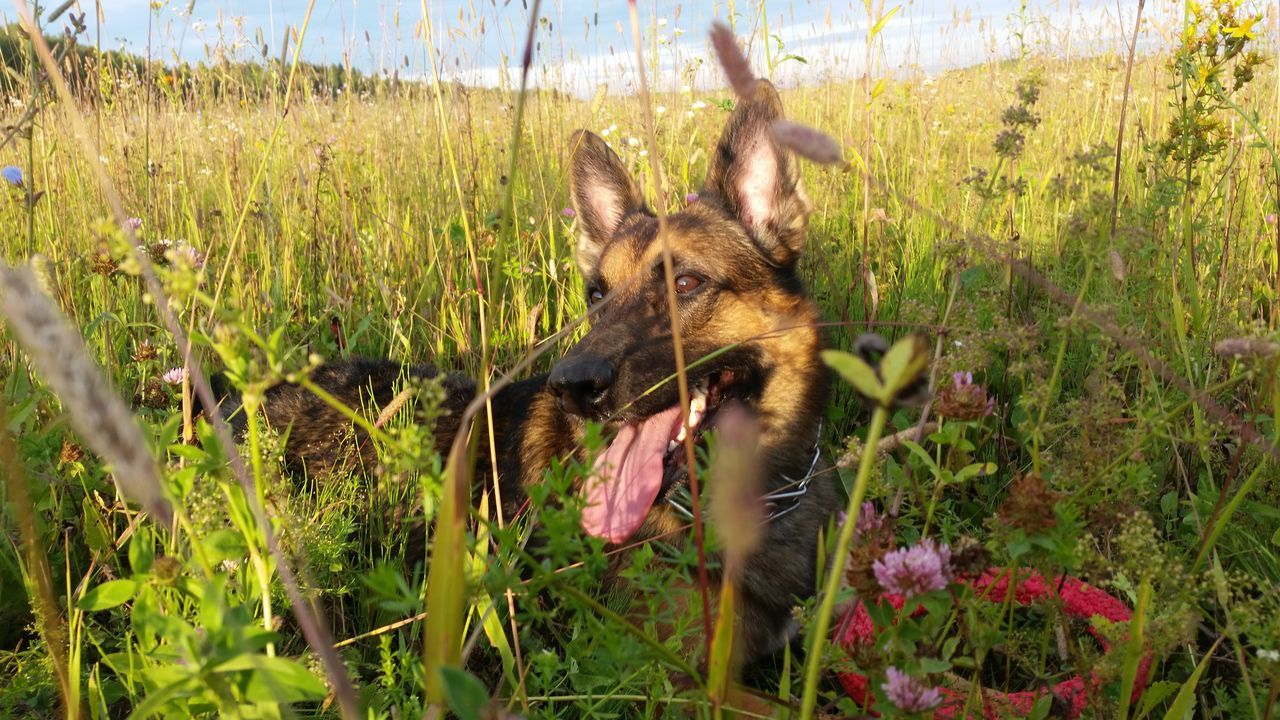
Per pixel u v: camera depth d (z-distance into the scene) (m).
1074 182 0.53
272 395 0.79
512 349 0.90
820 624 0.24
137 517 0.48
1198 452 0.62
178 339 0.28
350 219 1.15
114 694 0.42
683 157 1.21
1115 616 0.49
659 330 0.69
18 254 0.91
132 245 0.26
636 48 0.28
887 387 0.20
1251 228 0.91
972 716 0.40
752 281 0.73
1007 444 0.72
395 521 0.64
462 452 0.24
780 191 0.75
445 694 0.21
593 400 0.64
